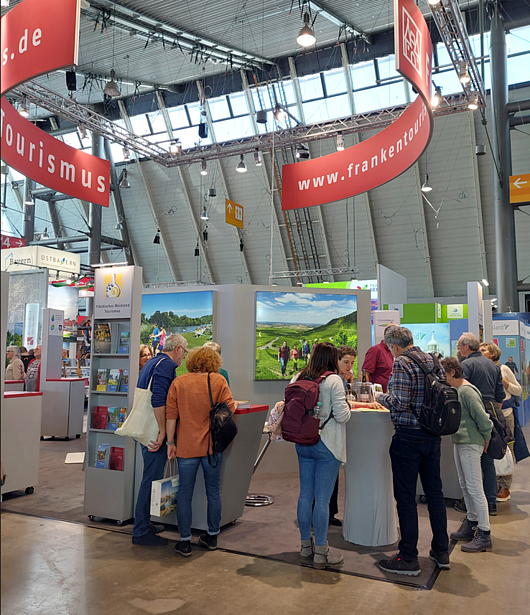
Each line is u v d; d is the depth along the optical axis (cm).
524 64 1267
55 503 450
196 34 1091
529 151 1345
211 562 322
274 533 376
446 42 865
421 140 308
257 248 1758
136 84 1398
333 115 1443
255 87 1465
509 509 451
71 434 808
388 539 356
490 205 1455
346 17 1118
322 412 319
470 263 1562
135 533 353
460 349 436
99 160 438
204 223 1778
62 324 847
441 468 457
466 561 329
